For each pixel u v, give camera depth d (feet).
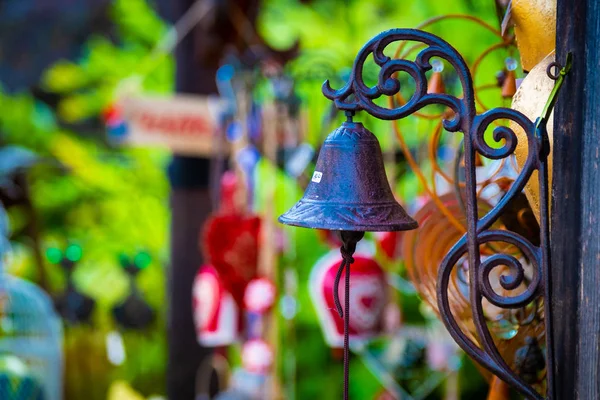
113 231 21.72
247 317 12.50
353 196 5.31
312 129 12.41
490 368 5.12
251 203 12.48
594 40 4.93
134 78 14.62
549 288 4.97
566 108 5.13
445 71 10.11
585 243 4.99
